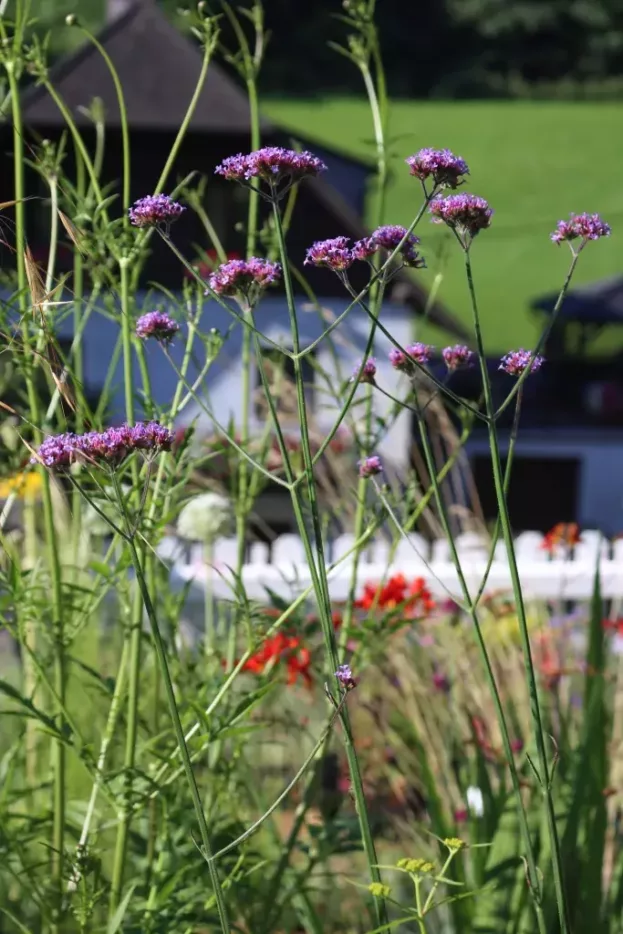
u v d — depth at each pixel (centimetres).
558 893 190
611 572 611
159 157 2017
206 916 257
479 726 373
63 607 250
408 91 6303
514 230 4984
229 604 261
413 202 4719
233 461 297
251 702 226
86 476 237
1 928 260
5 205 238
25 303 244
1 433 272
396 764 412
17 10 255
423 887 345
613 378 3569
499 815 295
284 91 6009
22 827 257
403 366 223
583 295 3641
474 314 186
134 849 272
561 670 381
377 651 300
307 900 291
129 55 2064
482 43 6338
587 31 6350
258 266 190
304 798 280
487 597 416
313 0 5875
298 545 612
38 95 1933
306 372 949
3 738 319
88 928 243
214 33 261
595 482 3309
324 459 399
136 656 245
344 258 189
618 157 5744
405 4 6269
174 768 241
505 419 2814
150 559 258
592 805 289
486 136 5941
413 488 271
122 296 246
